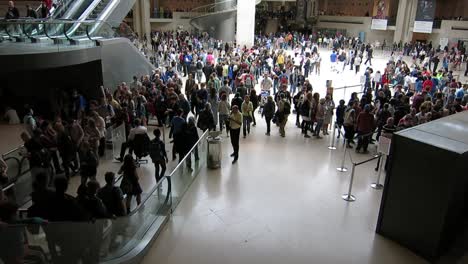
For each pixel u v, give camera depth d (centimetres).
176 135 936
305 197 823
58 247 507
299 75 1834
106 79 1497
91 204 537
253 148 1130
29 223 475
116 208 590
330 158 1059
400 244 661
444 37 3703
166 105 1268
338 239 673
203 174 935
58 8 1641
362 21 4450
